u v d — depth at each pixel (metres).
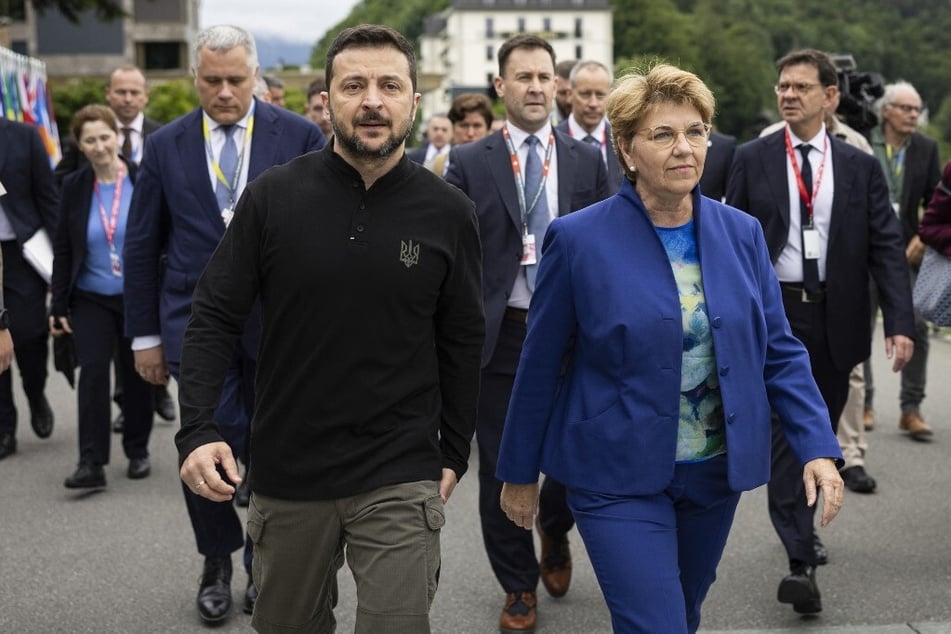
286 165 3.22
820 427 3.20
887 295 5.00
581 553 5.67
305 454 3.12
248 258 3.16
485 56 148.88
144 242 4.67
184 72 58.62
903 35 141.25
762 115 10.70
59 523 6.21
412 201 3.19
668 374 3.15
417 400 3.19
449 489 3.28
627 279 3.18
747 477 3.17
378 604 3.03
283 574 3.21
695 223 3.25
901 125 7.65
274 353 3.18
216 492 3.00
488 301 4.71
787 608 4.89
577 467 3.22
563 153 4.90
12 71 11.23
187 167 4.59
